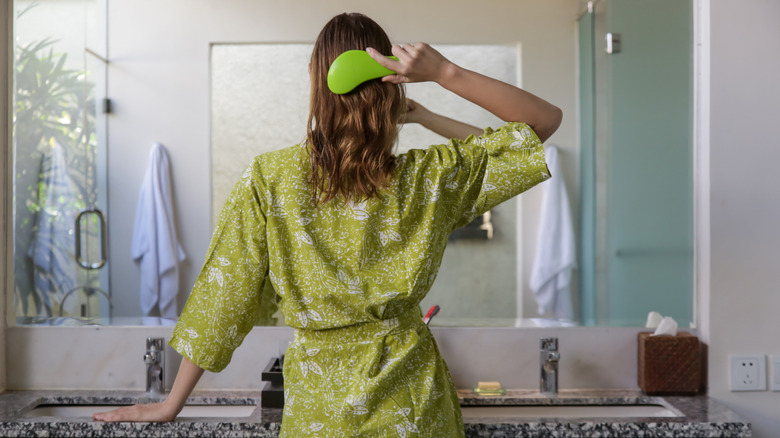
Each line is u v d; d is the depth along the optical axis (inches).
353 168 41.8
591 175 72.4
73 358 69.0
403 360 42.4
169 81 70.7
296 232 42.5
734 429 56.1
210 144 70.7
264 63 71.0
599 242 72.2
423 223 42.8
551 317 71.6
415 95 70.5
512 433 54.7
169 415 52.3
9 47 69.0
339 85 41.2
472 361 70.5
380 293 41.6
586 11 71.9
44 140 69.8
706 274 69.1
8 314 68.7
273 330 69.2
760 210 68.1
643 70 72.1
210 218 70.9
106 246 70.1
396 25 71.6
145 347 69.4
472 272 71.6
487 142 44.3
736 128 68.1
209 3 70.7
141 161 70.5
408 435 41.1
